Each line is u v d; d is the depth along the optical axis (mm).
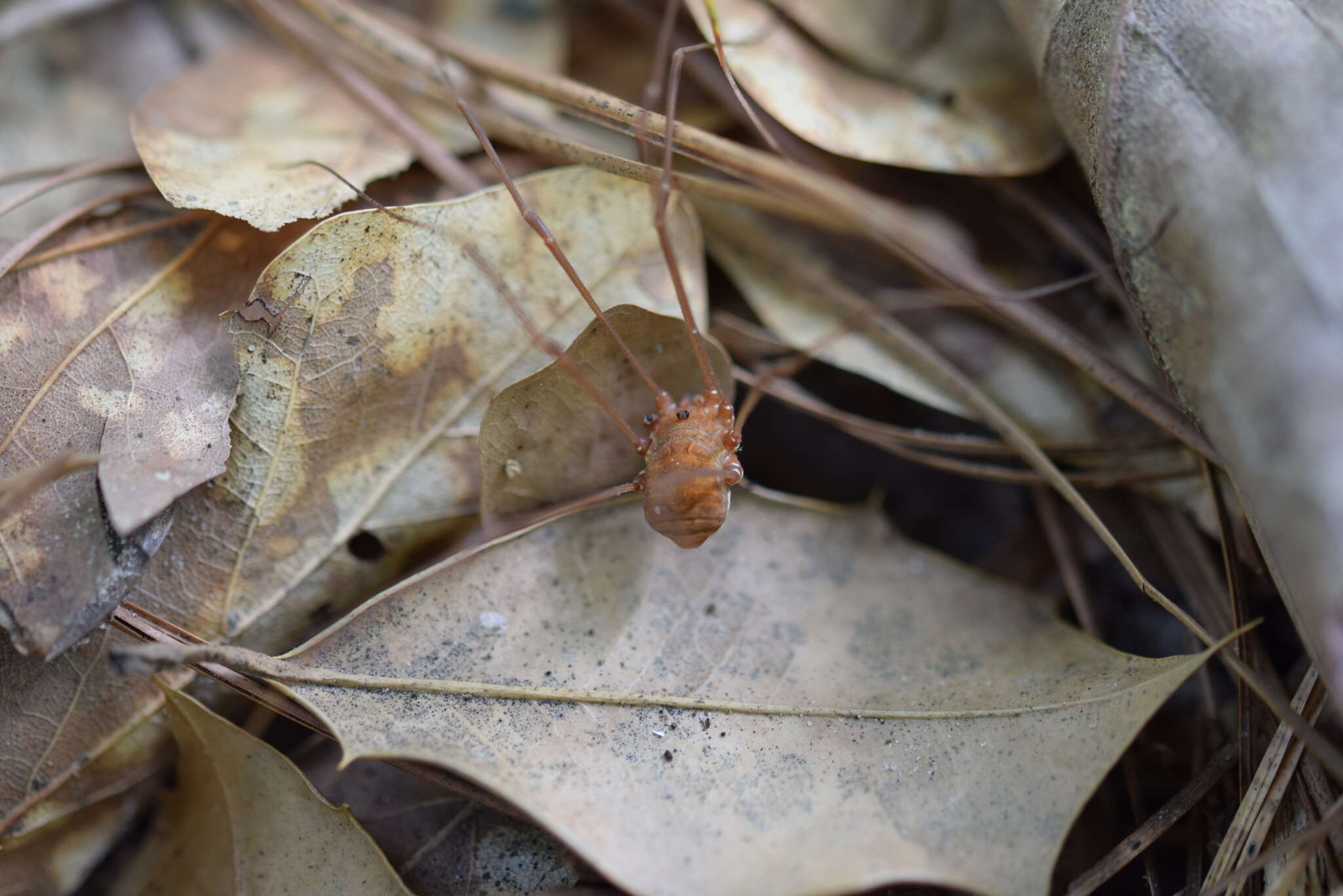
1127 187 108
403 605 111
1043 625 115
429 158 122
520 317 115
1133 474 118
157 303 114
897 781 108
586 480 117
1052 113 116
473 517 117
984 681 112
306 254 112
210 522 112
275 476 113
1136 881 112
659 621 114
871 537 118
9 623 107
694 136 119
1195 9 107
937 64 122
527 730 109
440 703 109
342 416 114
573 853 110
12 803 111
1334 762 105
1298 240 102
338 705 109
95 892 114
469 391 116
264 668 109
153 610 112
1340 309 102
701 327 119
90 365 112
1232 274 103
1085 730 108
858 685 112
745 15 121
